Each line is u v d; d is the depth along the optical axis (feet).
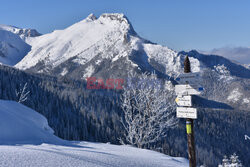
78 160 21.15
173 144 290.97
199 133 438.40
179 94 24.59
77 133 325.01
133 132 70.03
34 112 56.59
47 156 20.54
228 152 428.97
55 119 347.77
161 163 32.22
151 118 67.05
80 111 376.27
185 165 36.65
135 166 25.73
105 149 41.16
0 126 35.53
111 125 343.46
